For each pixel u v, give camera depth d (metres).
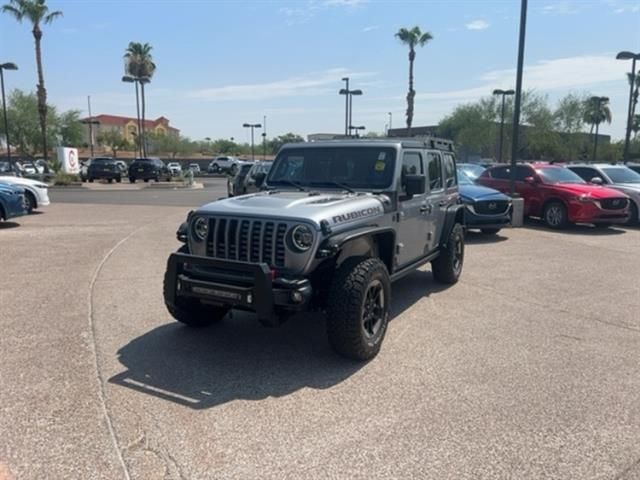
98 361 4.43
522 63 13.70
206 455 3.07
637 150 60.41
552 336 5.23
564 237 11.92
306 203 4.59
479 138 57.47
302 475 2.89
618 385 4.08
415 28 40.41
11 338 4.93
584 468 2.98
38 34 38.56
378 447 3.17
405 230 5.63
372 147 5.57
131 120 123.25
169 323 5.44
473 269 8.43
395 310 6.11
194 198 23.61
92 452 3.08
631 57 22.75
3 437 3.22
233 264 4.12
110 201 21.55
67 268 7.94
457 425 3.44
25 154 64.62
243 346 4.84
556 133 56.78
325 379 4.14
